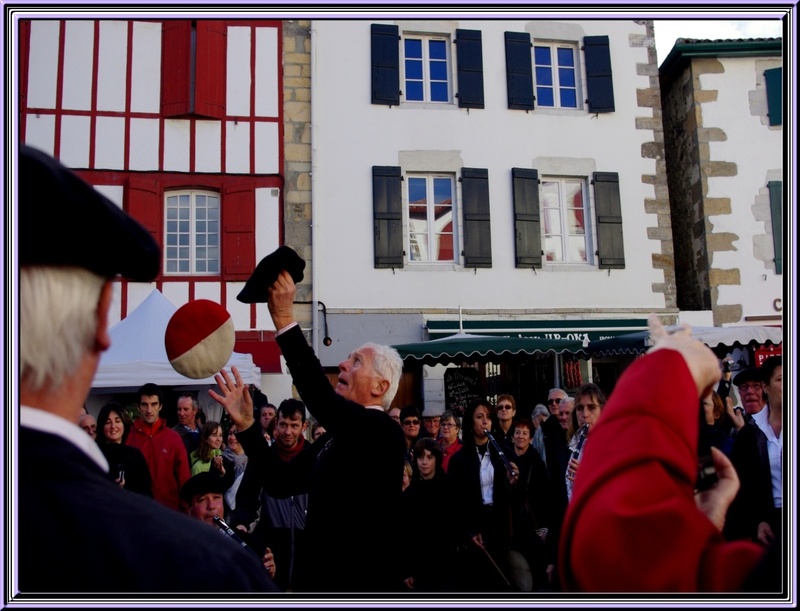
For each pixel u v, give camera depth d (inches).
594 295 465.1
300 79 454.6
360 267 443.5
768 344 338.0
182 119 440.5
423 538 186.9
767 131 484.7
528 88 476.4
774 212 477.1
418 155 460.4
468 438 200.1
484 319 449.7
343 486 96.3
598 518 34.1
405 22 469.1
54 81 430.0
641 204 480.1
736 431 218.4
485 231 458.3
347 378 113.0
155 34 443.2
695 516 34.2
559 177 480.4
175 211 440.8
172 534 38.2
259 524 161.2
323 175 448.1
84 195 37.5
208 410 370.3
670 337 42.1
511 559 185.9
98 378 298.5
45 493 35.8
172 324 111.0
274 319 100.2
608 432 37.8
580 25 487.8
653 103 490.3
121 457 190.7
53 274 36.7
